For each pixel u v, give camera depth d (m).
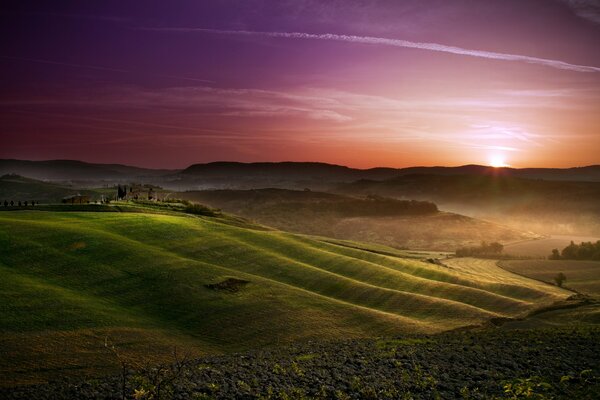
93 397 23.19
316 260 102.12
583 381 24.19
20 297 53.56
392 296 82.19
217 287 70.69
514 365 28.58
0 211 105.25
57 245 75.19
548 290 131.75
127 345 46.50
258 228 142.38
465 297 92.06
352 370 28.73
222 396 22.92
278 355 36.94
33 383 35.03
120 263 73.62
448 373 27.62
